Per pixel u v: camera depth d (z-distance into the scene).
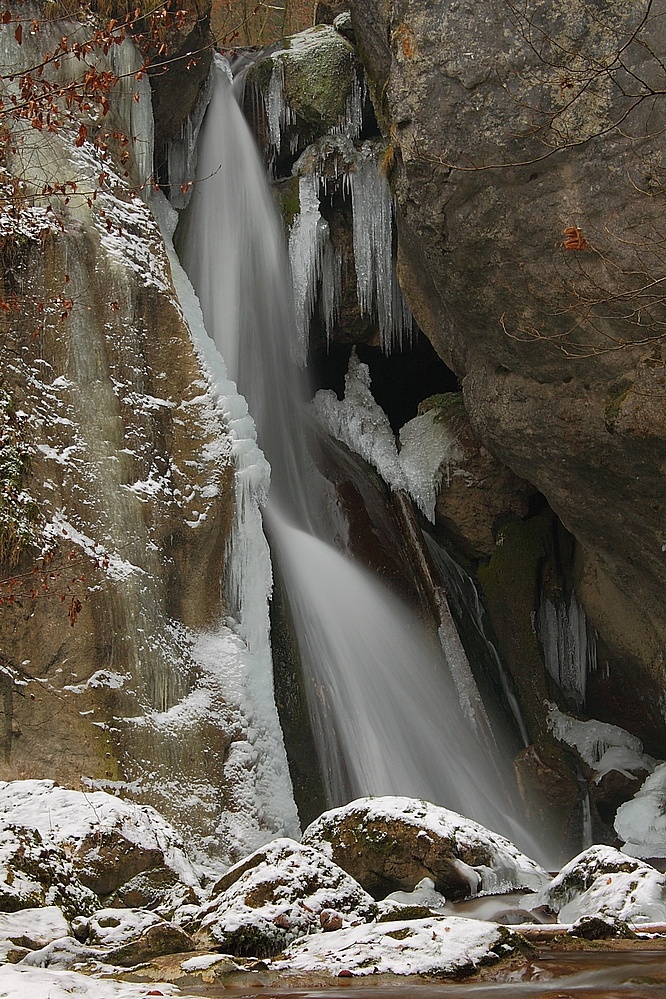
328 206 17.33
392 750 13.95
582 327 12.03
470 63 11.77
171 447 12.95
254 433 13.52
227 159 16.69
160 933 6.31
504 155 11.74
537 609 16.72
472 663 15.82
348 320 17.66
